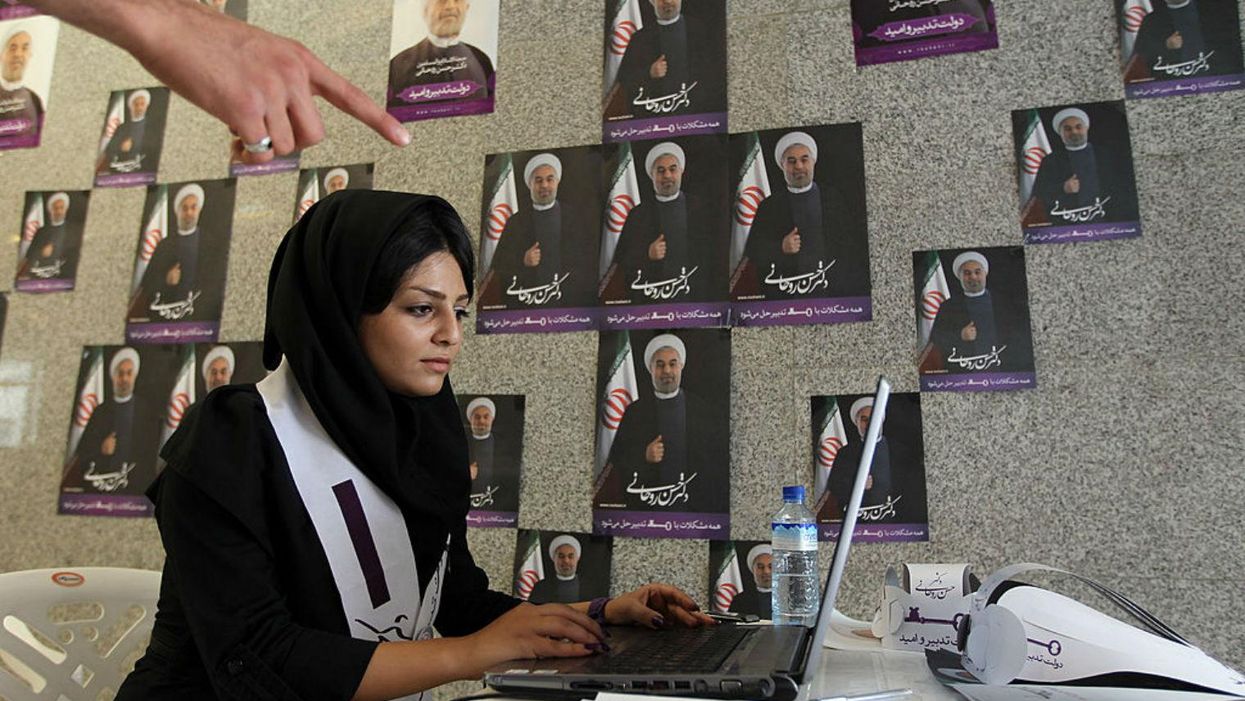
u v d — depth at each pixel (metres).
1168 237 1.58
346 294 1.04
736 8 1.85
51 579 1.23
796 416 1.68
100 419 2.02
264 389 1.05
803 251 1.73
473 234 1.90
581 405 1.79
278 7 2.12
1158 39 1.64
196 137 2.11
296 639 0.87
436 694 1.75
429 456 1.17
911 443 1.62
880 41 1.76
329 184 2.01
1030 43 1.70
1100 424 1.55
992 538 1.56
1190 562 1.48
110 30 0.65
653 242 1.81
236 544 0.92
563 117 1.90
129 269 2.08
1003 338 1.62
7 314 2.12
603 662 0.78
